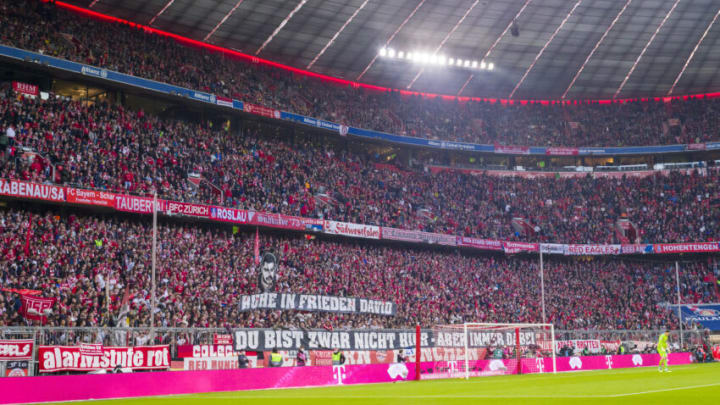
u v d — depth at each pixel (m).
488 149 72.75
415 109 72.88
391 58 66.25
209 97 54.19
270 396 25.36
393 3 58.75
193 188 49.41
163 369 31.42
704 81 76.94
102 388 26.19
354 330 41.53
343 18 59.62
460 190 70.00
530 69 72.62
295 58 65.25
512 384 30.91
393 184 65.69
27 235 37.59
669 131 77.50
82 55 48.44
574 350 50.88
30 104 43.81
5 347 27.59
